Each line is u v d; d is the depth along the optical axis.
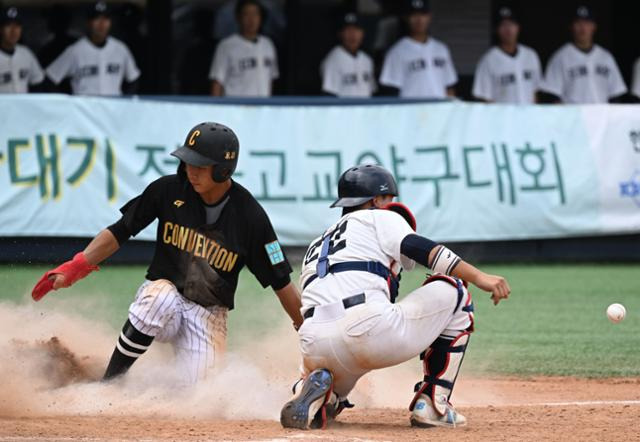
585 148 52.78
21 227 46.66
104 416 19.95
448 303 19.14
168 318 21.50
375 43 65.06
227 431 18.39
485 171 51.66
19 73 52.91
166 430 18.41
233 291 22.03
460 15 70.81
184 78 60.94
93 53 53.72
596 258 53.91
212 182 21.12
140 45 60.94
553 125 52.72
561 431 19.14
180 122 49.31
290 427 18.66
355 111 51.00
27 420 19.12
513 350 31.30
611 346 32.06
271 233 21.78
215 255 21.59
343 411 21.78
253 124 50.00
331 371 19.16
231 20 61.31
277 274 21.73
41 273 43.78
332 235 19.75
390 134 51.12
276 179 49.69
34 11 59.03
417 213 50.66
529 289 44.12
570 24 73.25
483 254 52.47
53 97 47.50
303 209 49.78
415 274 47.22
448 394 19.61
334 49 57.44
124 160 48.12
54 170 47.25
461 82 71.31
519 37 72.94
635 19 73.12
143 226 22.30
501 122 52.25
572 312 38.53
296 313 22.23
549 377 27.28
